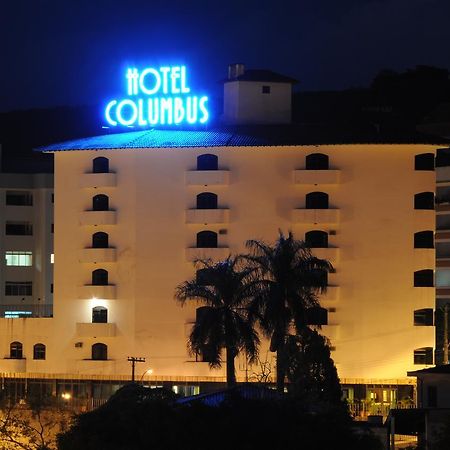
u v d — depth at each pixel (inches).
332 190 6697.8
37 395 5669.3
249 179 6737.2
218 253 6702.8
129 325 6771.7
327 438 3821.4
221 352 6200.8
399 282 6648.6
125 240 6820.9
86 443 3855.8
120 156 6850.4
